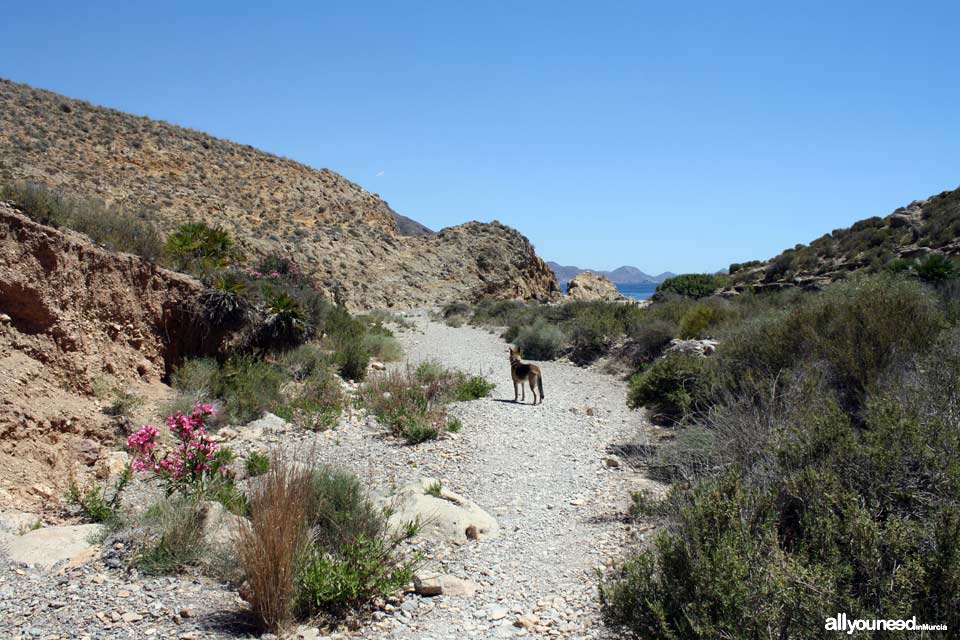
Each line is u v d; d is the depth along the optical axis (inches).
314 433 396.8
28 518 229.9
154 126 1924.2
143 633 155.9
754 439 220.4
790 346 331.0
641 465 326.6
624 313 938.1
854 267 1389.0
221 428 389.4
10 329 317.7
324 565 184.9
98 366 365.7
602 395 569.0
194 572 193.3
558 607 180.1
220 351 499.2
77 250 376.5
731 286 1706.4
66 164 1360.7
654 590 139.1
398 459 345.1
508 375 691.4
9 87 1644.9
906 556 124.9
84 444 299.9
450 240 2645.2
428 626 170.6
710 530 143.8
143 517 222.7
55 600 169.0
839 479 162.7
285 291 689.0
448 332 1268.5
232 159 2082.9
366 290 1845.5
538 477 318.0
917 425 168.6
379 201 2719.0
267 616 164.2
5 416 271.3
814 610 117.2
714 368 383.6
